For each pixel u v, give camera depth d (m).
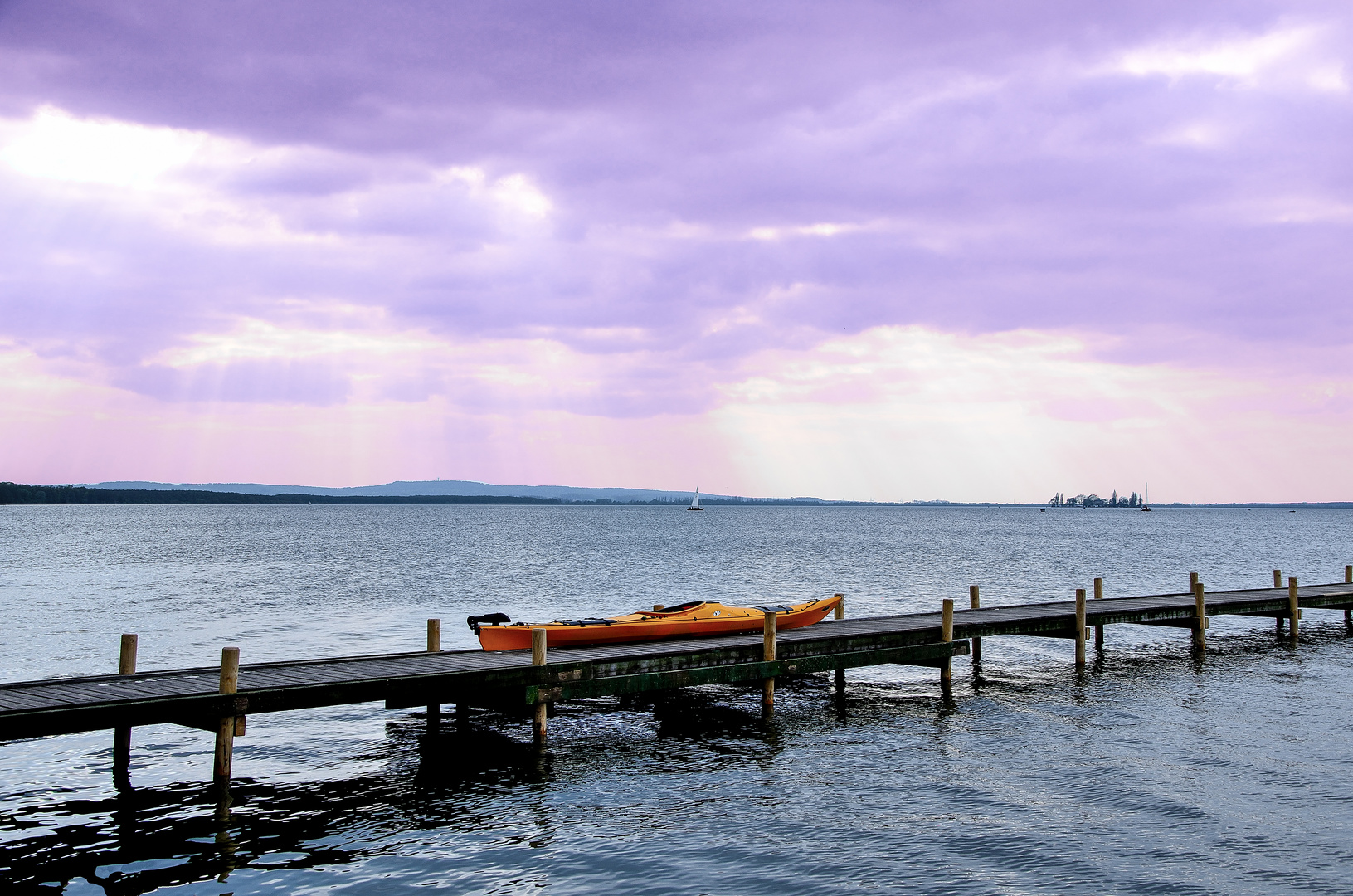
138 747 17.77
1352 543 104.88
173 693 14.59
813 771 16.58
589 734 19.16
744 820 14.03
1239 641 32.03
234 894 11.47
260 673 16.59
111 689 14.95
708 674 19.50
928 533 134.50
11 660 27.33
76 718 13.27
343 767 16.78
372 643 31.50
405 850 12.87
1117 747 18.08
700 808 14.57
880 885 11.73
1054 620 26.72
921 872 12.12
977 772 16.44
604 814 14.29
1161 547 95.56
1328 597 33.41
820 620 27.66
